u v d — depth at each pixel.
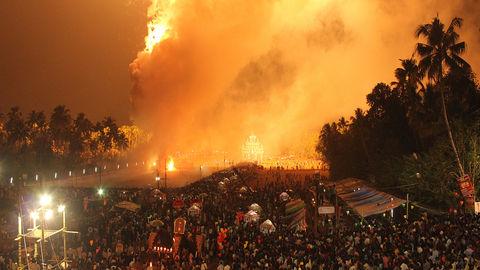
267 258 40.03
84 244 54.84
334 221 59.66
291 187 106.62
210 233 55.97
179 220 51.62
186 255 49.66
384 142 89.44
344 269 35.38
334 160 114.62
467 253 34.66
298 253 40.53
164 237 51.97
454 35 63.09
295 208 66.50
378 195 59.56
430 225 45.25
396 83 90.38
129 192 98.62
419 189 65.31
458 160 60.72
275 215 68.25
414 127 77.88
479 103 72.44
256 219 61.31
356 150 106.44
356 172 105.81
